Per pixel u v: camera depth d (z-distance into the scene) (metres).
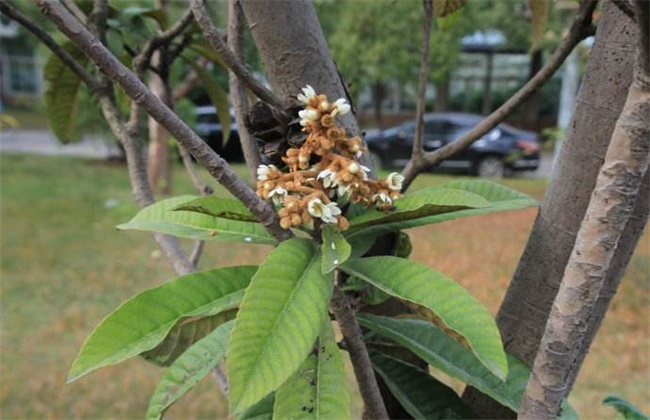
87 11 0.97
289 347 0.43
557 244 0.63
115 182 7.27
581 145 0.60
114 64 0.41
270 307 0.45
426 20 0.79
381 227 0.56
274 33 0.63
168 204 0.63
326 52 0.66
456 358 0.62
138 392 2.43
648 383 2.43
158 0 0.99
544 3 0.91
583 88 0.60
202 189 0.93
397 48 7.68
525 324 0.66
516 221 5.12
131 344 0.51
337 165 0.48
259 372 0.42
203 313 0.53
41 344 2.83
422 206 0.53
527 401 0.48
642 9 0.36
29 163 8.61
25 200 6.00
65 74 0.98
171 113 0.43
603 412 2.22
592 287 0.44
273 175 0.49
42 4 0.39
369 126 14.27
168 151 5.64
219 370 0.87
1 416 2.24
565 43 0.76
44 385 2.46
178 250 0.84
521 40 7.84
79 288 3.55
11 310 3.21
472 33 8.57
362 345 0.55
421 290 0.49
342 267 0.53
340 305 0.52
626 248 0.59
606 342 2.79
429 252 4.16
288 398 0.49
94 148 9.62
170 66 0.93
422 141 0.81
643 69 0.38
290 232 0.50
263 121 0.55
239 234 0.60
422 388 0.67
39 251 4.27
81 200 6.05
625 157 0.41
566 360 0.46
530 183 7.32
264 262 0.47
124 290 3.53
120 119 0.88
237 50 0.72
